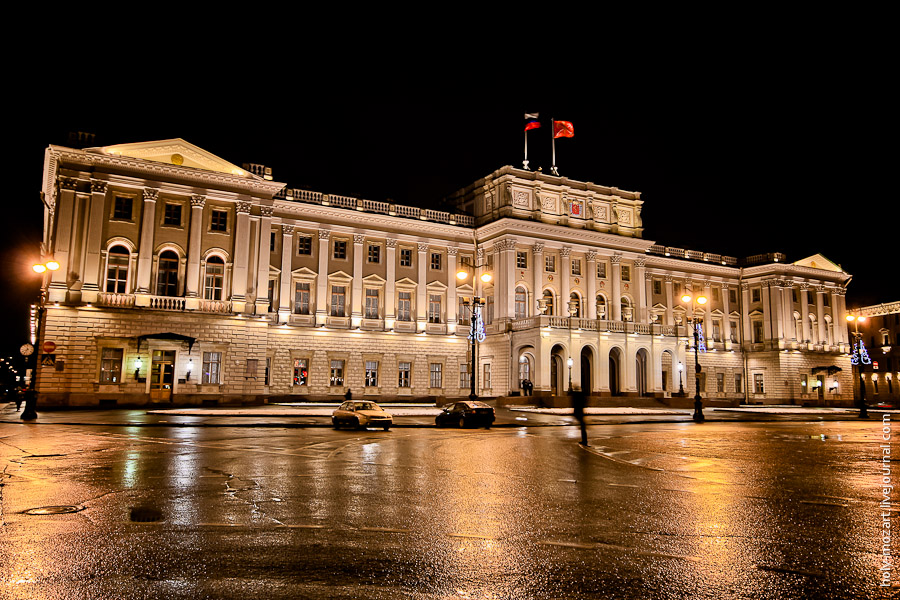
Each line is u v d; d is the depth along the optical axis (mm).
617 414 45719
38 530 9164
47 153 46781
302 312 56875
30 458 17359
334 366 57562
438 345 61844
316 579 7113
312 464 16812
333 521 9953
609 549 8453
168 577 7121
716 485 13914
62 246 45188
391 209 61688
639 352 64688
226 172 50812
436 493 12539
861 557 8133
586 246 66125
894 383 92938
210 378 48562
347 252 59250
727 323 80188
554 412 46125
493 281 63094
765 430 33625
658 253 77375
